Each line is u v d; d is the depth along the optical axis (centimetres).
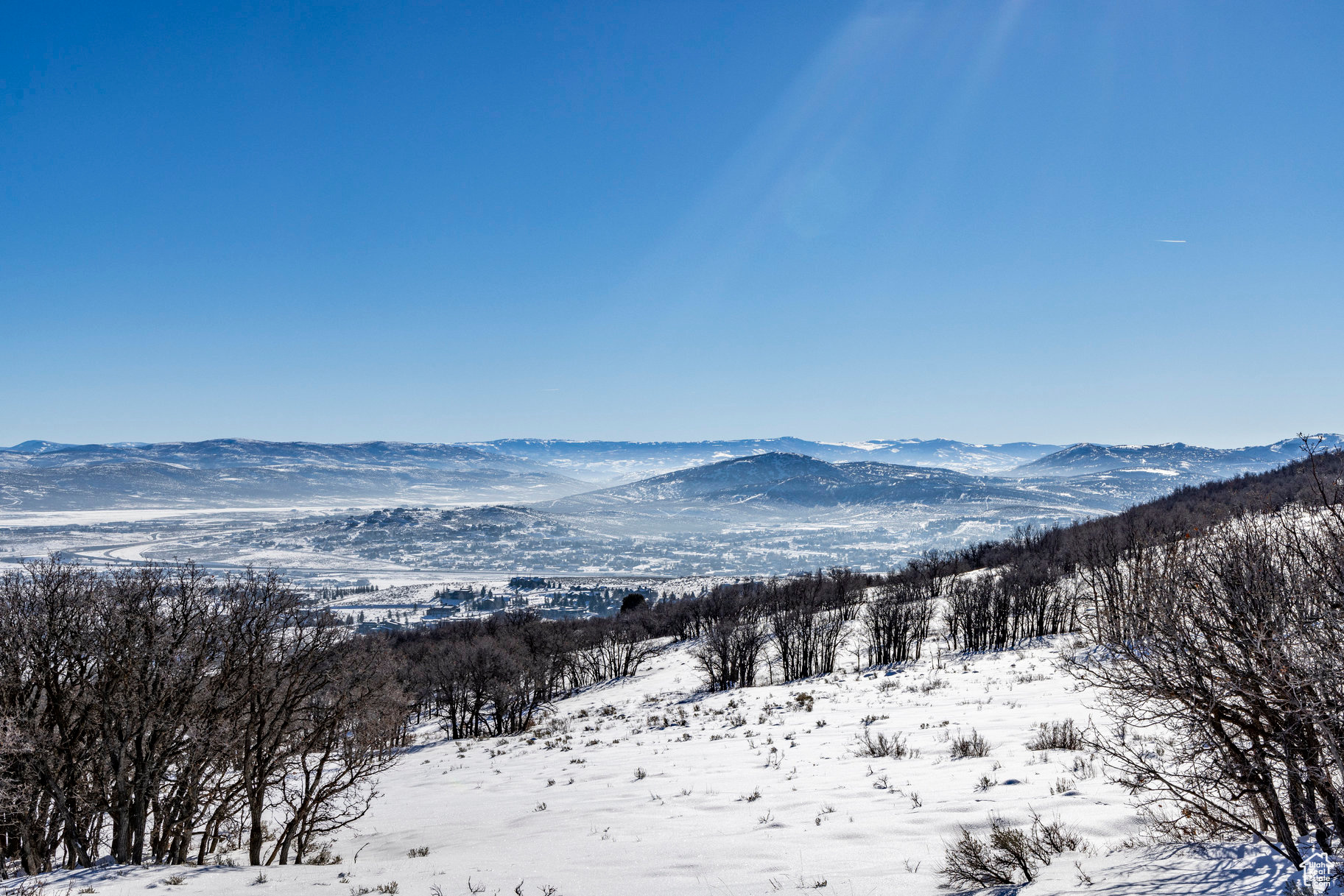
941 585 7938
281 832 1606
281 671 1325
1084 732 1262
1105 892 553
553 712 5469
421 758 3628
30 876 1052
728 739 2233
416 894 905
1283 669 485
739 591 10138
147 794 1202
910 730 1756
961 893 661
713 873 849
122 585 1234
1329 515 516
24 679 1216
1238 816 609
